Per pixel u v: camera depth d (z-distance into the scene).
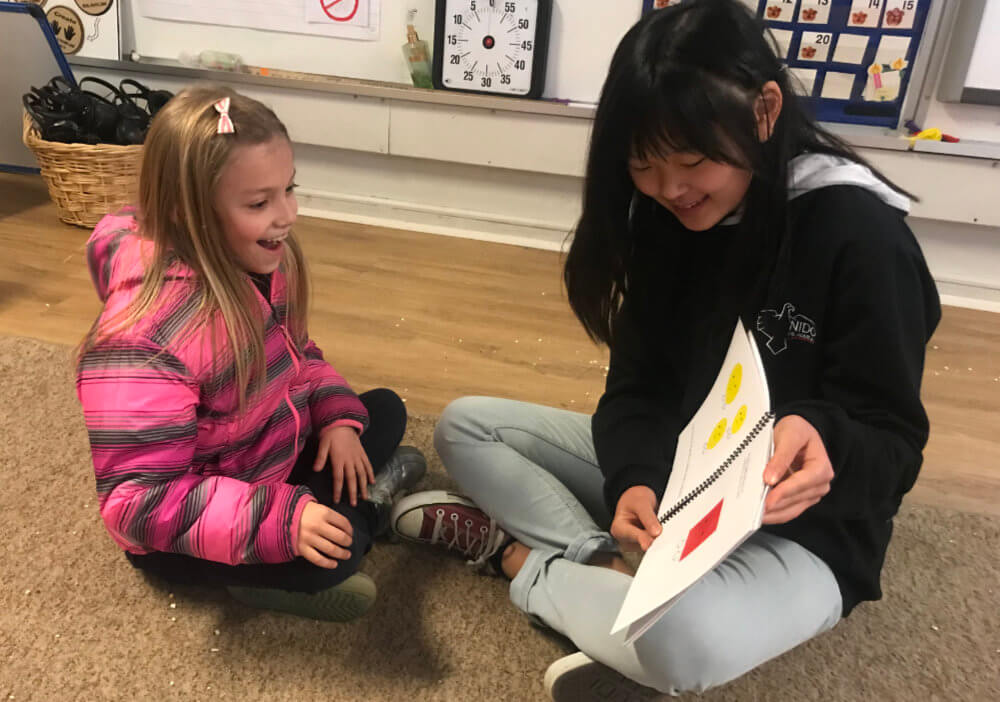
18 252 1.92
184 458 0.82
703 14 0.68
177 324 0.79
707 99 0.66
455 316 1.81
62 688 0.84
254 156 0.77
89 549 1.03
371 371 1.55
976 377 1.72
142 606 0.95
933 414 1.55
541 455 1.05
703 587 0.75
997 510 1.27
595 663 0.80
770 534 0.82
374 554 1.07
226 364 0.83
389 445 1.10
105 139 2.07
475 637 0.95
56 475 1.15
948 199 1.97
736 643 0.74
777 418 0.70
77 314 1.65
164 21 2.29
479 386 1.53
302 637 0.93
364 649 0.92
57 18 2.32
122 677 0.86
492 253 2.22
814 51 2.01
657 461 0.88
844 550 0.81
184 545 0.82
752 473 0.58
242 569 0.87
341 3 2.16
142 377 0.77
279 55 2.26
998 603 1.05
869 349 0.73
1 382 1.36
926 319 0.79
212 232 0.79
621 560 0.95
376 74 2.23
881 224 0.75
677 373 0.95
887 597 1.05
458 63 2.12
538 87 2.09
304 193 2.38
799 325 0.78
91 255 0.87
